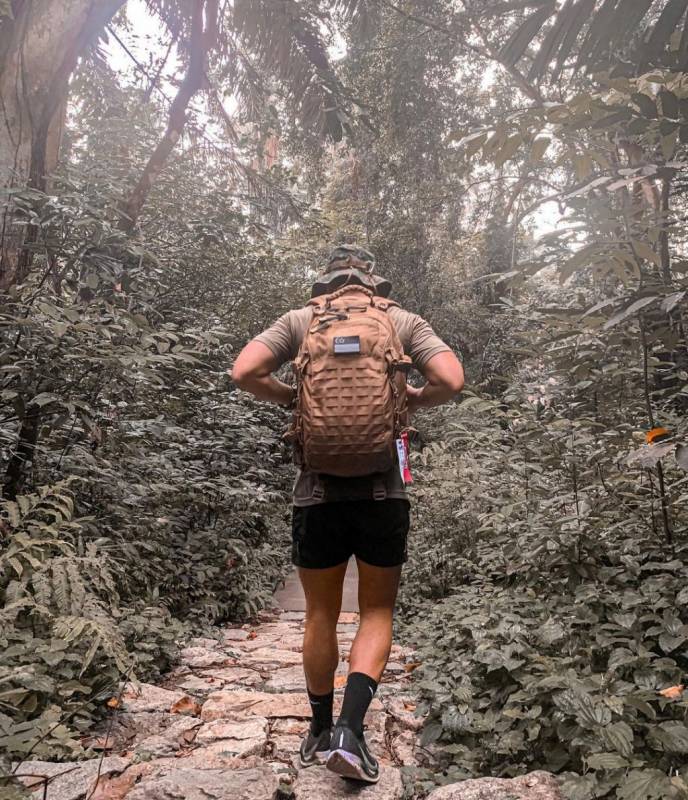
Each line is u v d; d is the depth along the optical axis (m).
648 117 2.16
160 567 4.54
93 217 4.11
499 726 2.33
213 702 2.94
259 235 8.73
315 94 7.22
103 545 3.85
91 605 2.71
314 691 2.20
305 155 11.59
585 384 3.30
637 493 3.31
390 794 2.03
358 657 2.04
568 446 3.52
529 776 1.95
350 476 1.99
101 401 4.07
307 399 1.96
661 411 3.36
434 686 2.62
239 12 6.59
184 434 5.64
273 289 8.96
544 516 3.52
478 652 2.55
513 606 3.23
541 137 2.35
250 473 6.02
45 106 4.37
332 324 2.02
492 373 12.46
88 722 2.51
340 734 1.91
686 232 2.81
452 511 5.44
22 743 2.10
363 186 13.89
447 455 6.23
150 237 7.15
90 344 3.48
